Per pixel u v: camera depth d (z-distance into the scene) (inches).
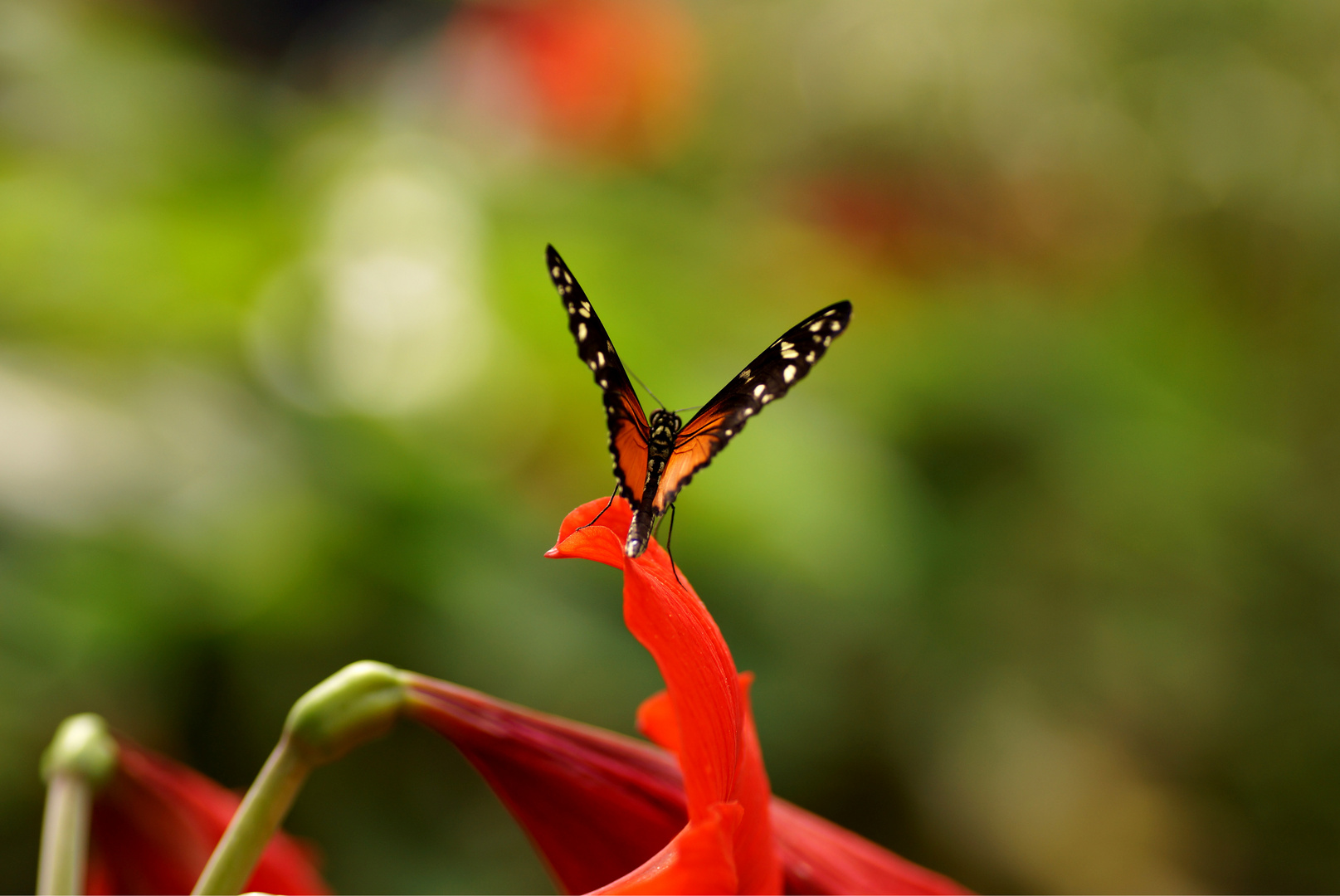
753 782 26.4
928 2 89.7
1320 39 96.4
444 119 72.4
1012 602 73.3
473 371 48.1
